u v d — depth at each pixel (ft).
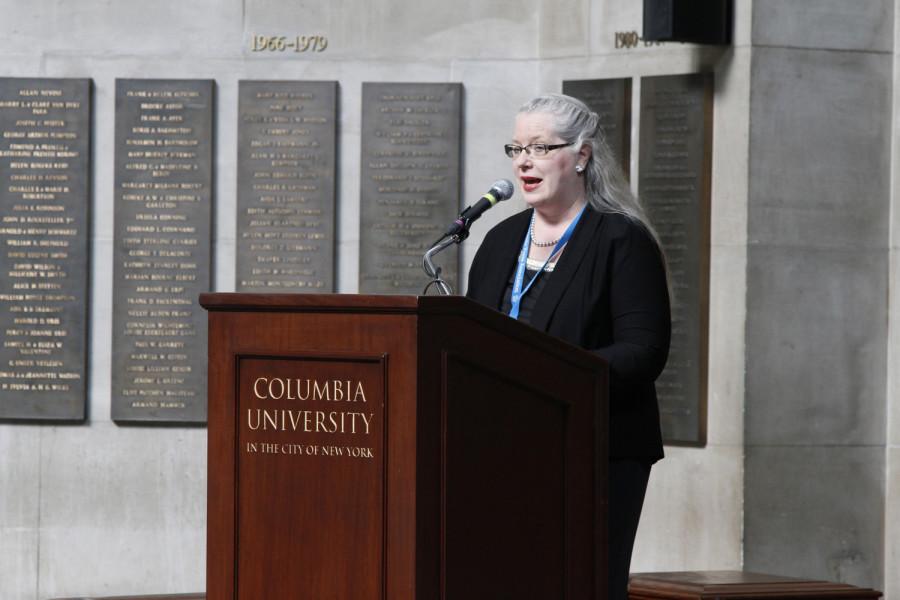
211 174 42.98
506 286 22.12
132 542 43.39
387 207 43.04
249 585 17.06
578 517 18.13
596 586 18.38
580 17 42.24
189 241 43.01
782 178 38.81
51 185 42.91
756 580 29.25
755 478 38.70
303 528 16.72
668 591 27.86
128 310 43.04
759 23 38.52
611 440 20.59
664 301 20.93
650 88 40.32
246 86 43.06
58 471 43.34
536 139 21.49
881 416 39.65
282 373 16.84
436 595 16.28
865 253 39.42
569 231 21.63
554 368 17.72
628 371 19.84
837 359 39.27
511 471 17.31
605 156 21.99
